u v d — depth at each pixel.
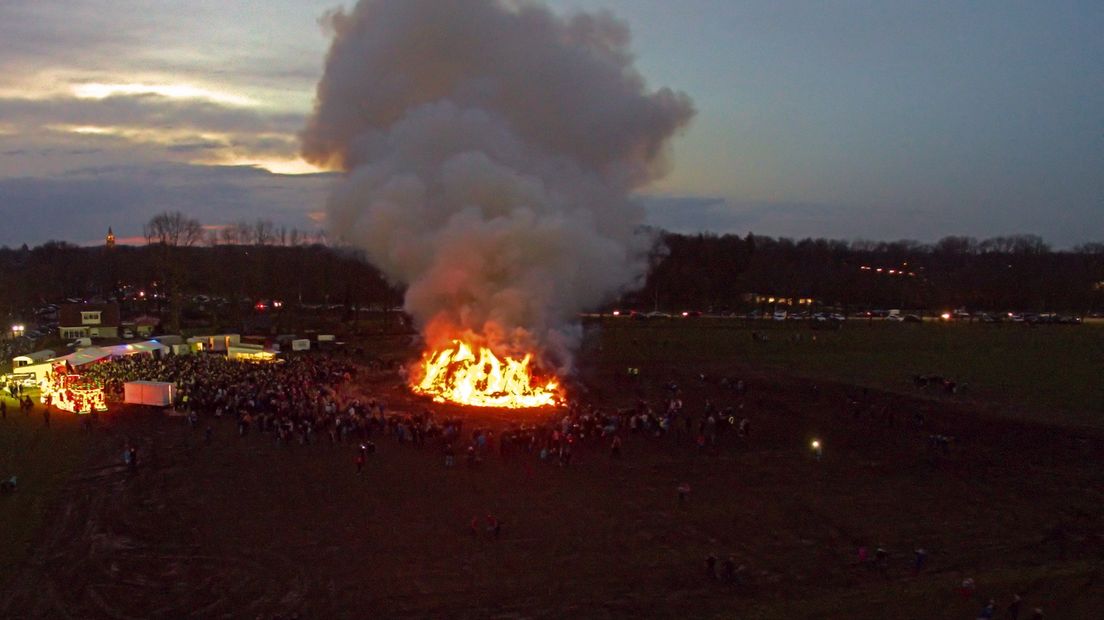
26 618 28.83
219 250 169.50
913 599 31.20
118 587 31.36
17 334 111.25
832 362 92.62
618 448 50.34
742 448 53.44
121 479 43.91
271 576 32.62
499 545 36.16
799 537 38.16
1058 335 119.50
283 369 76.75
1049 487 46.09
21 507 39.47
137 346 88.31
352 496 41.88
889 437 57.03
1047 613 30.34
